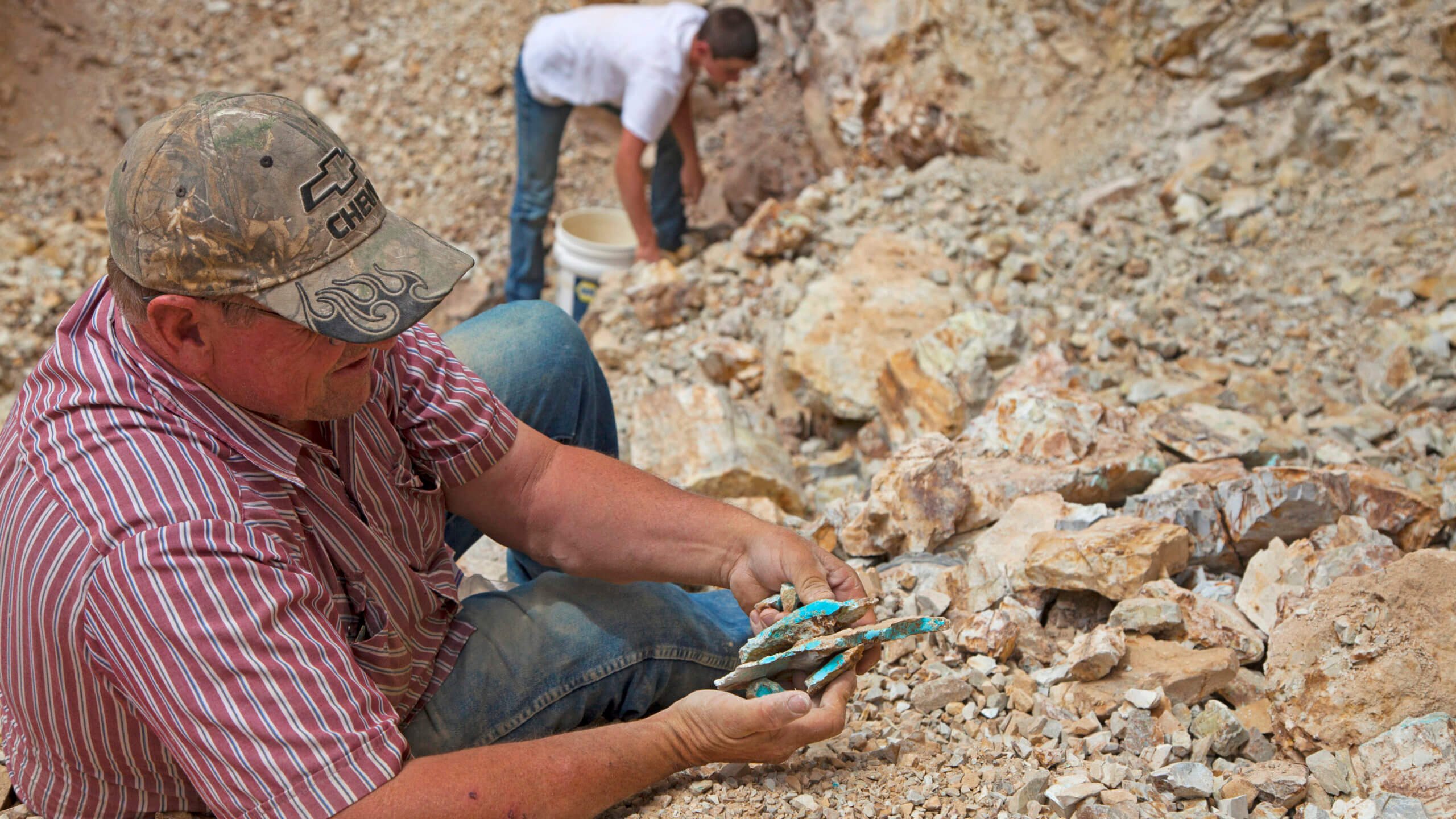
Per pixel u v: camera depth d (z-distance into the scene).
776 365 3.54
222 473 1.30
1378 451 2.68
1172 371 3.20
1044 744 1.77
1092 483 2.52
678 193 4.75
